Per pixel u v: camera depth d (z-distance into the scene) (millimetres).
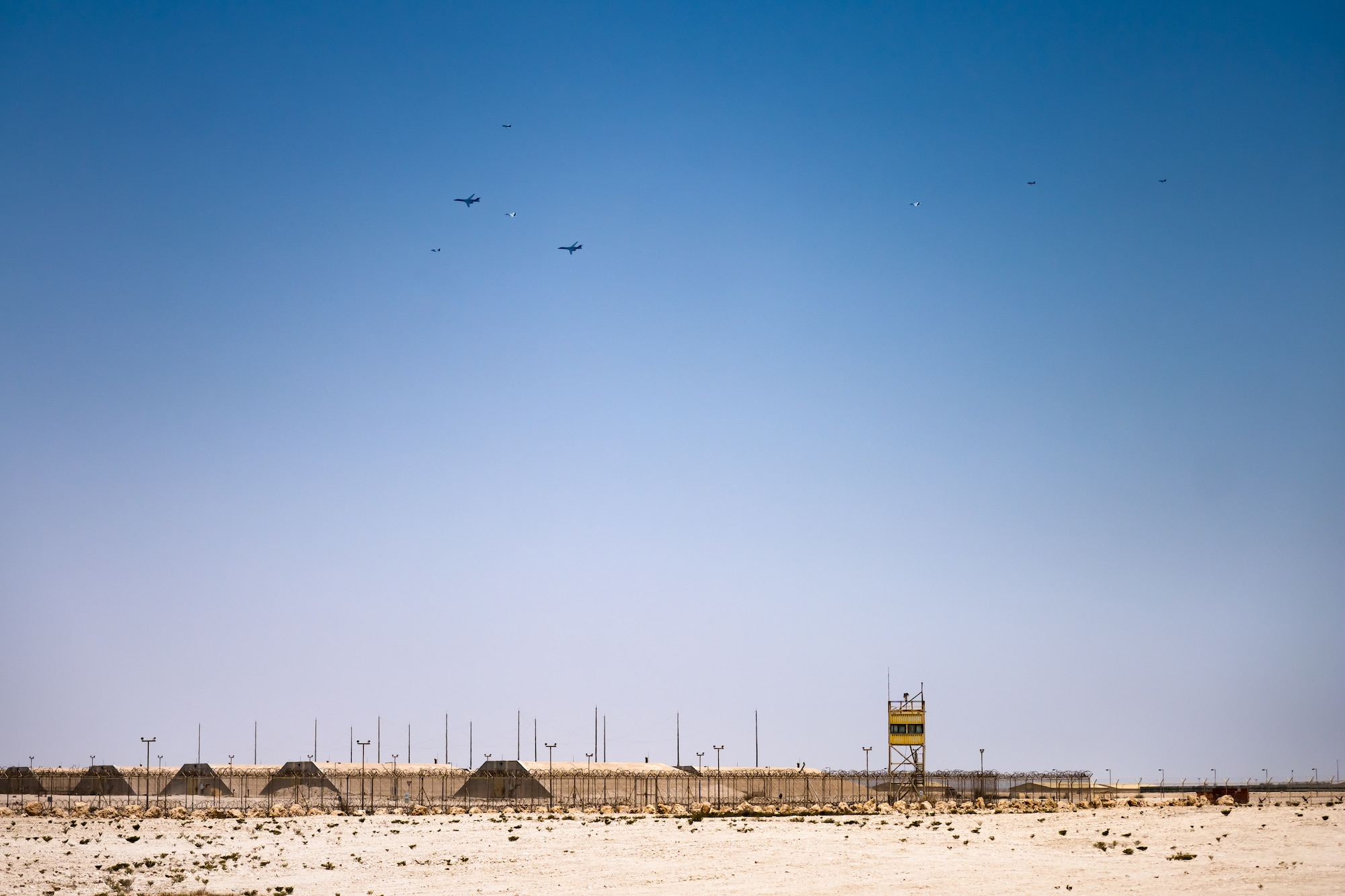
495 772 156500
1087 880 72125
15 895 66812
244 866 80562
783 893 68500
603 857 84750
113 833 101250
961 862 80688
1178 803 144875
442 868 79875
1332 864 78000
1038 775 156125
